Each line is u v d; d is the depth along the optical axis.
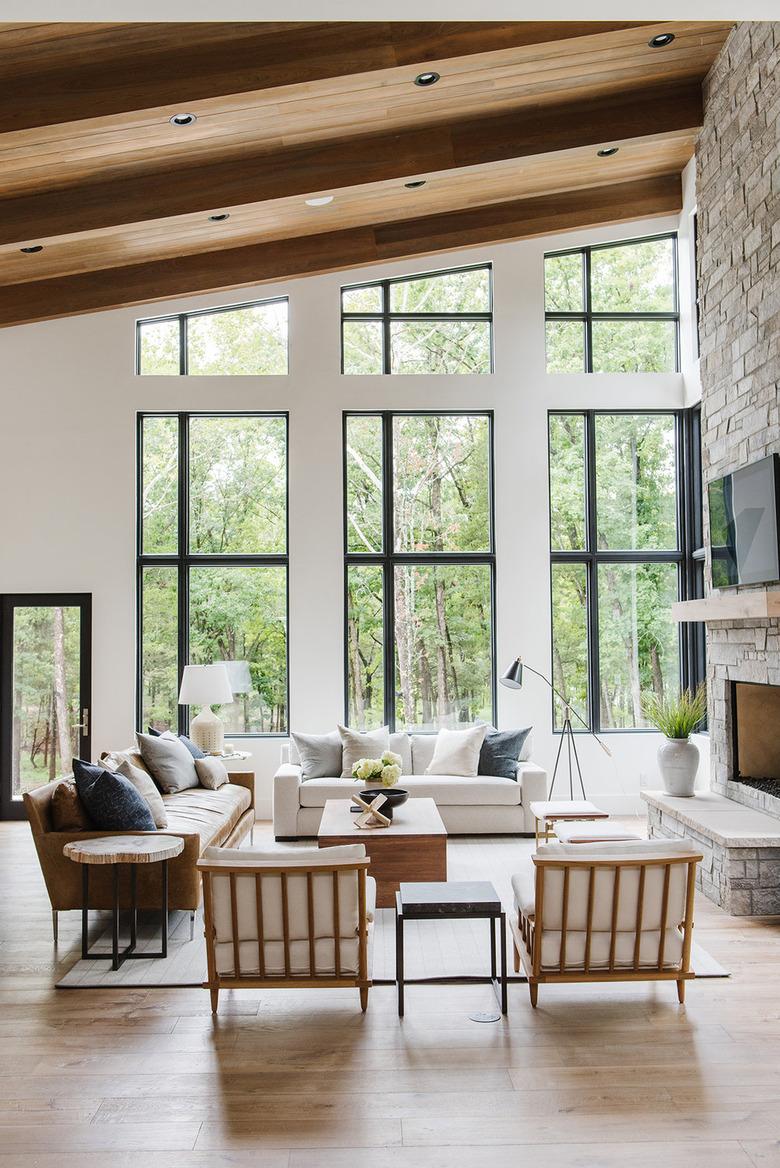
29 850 6.89
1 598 8.11
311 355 8.16
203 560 8.18
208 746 7.27
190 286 7.59
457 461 8.26
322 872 3.57
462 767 7.26
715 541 6.38
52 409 8.10
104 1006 3.90
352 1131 2.88
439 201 7.48
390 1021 3.71
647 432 8.26
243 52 4.98
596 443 8.30
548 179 7.57
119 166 5.79
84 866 4.48
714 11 2.93
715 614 5.91
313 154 6.14
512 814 7.06
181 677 8.15
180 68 4.93
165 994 4.04
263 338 8.22
